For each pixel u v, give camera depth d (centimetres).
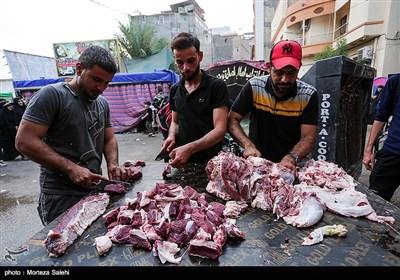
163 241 124
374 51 1394
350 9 1556
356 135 384
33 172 653
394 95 257
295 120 232
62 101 183
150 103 1170
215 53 3647
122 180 209
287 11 2111
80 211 148
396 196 399
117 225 143
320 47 1925
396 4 1266
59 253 120
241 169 174
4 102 811
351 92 338
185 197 154
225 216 151
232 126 243
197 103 241
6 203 457
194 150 212
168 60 1741
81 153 197
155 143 946
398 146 244
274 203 154
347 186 179
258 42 3119
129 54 2355
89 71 179
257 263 112
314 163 211
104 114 232
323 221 143
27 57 1509
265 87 235
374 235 129
